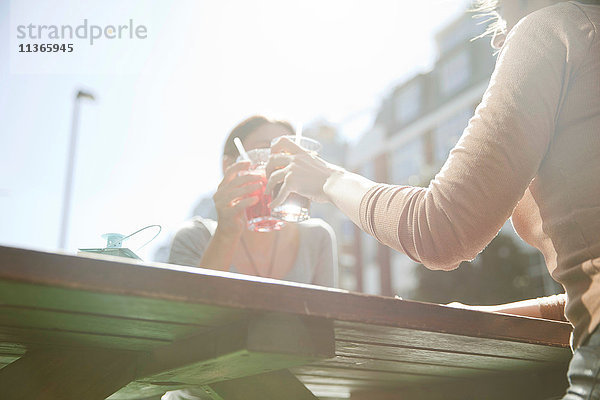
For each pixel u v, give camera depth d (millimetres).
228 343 922
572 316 905
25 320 914
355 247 23047
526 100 916
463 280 11703
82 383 1137
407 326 948
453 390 1929
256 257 2230
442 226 952
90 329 986
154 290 750
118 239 1745
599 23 936
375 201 1068
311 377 1875
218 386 1216
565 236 912
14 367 1080
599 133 892
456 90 21000
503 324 1089
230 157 2424
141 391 1709
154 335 1036
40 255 693
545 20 974
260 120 2404
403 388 2154
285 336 900
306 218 1671
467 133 970
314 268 2326
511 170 906
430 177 13680
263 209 1806
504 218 937
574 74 932
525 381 1676
